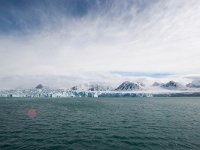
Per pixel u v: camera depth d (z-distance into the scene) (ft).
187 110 367.86
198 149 111.86
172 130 166.50
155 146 118.32
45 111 338.95
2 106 457.27
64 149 113.39
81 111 341.82
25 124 197.06
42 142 127.65
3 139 134.51
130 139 135.23
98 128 177.17
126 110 364.38
